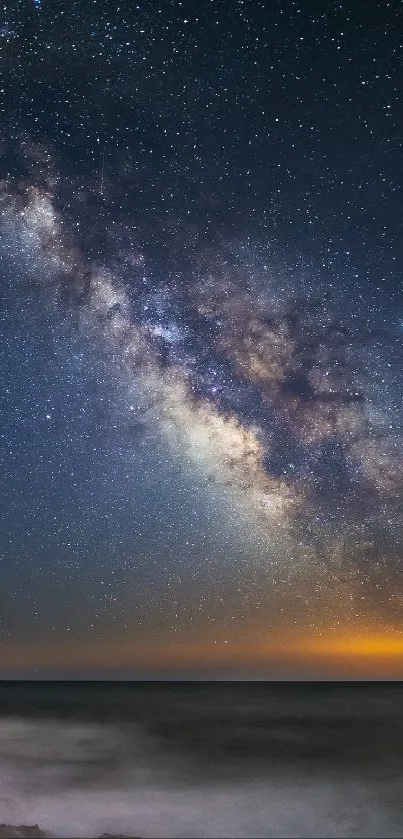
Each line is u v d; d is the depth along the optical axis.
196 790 7.56
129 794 7.36
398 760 9.09
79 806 6.92
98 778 7.98
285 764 8.77
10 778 7.88
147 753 9.23
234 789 7.64
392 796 7.52
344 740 10.20
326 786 7.84
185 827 6.35
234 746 9.73
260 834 6.25
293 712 12.55
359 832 6.41
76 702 13.38
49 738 10.06
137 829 6.27
